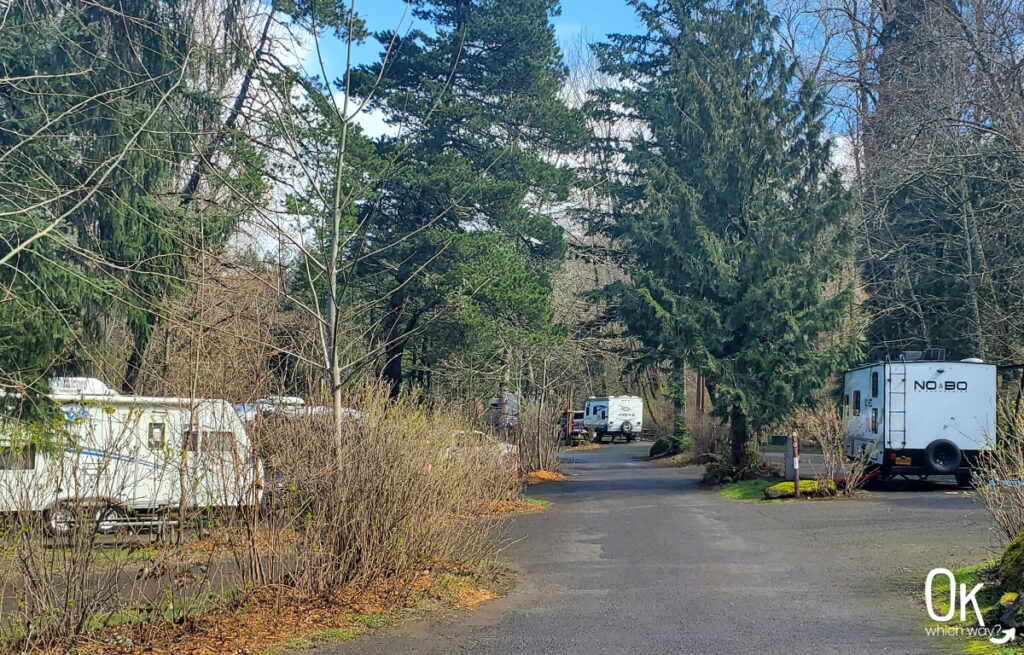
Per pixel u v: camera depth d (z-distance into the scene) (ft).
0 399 32.24
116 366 42.55
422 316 97.96
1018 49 85.76
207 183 53.83
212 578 29.86
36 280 36.17
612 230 131.44
